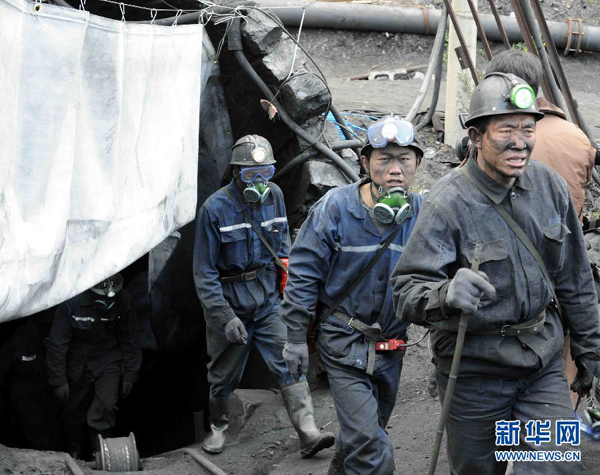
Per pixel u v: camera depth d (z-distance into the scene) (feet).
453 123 25.61
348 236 12.59
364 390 12.74
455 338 10.21
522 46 36.70
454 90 25.45
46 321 26.63
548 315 10.34
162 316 26.84
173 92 18.57
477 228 9.86
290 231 23.66
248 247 17.58
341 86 32.99
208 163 24.13
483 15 36.24
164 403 31.12
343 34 37.55
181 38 18.70
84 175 15.15
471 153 10.04
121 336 22.65
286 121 22.52
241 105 23.79
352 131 24.91
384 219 12.30
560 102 19.81
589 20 40.01
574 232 10.37
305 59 22.89
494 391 10.24
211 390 18.63
